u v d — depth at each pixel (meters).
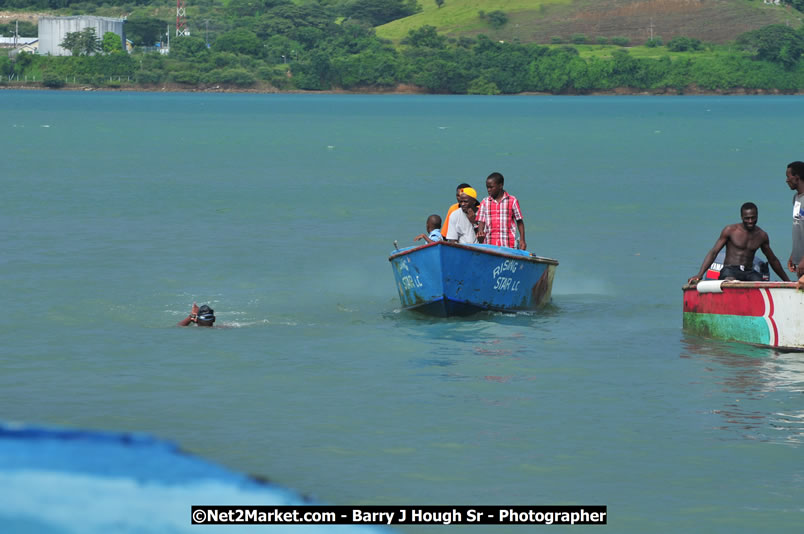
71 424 15.98
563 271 34.44
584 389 18.75
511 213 27.53
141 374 19.56
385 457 14.58
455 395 18.19
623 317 26.64
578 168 84.31
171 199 55.97
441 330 24.58
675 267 35.31
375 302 28.53
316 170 80.06
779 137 143.50
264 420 16.42
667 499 13.05
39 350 21.58
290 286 30.86
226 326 24.62
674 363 21.05
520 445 15.23
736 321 23.02
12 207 50.03
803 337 21.72
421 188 65.25
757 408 17.41
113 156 93.25
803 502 12.94
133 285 30.12
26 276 31.06
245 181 69.00
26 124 160.12
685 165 88.12
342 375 19.69
